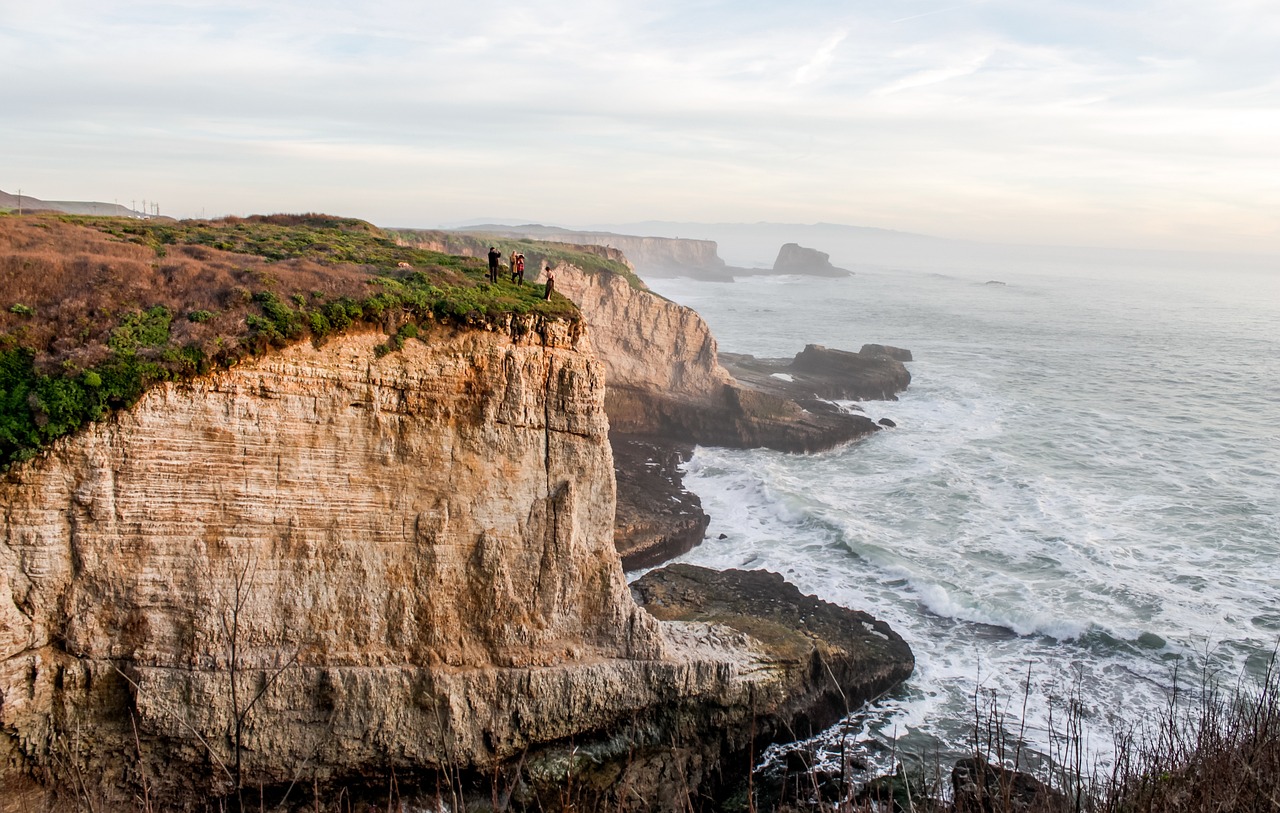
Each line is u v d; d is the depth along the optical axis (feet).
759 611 109.81
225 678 72.59
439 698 78.28
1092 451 192.85
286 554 75.00
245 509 73.41
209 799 73.46
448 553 80.38
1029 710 96.73
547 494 84.58
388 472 78.23
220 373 72.28
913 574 126.93
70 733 69.72
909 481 169.48
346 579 76.89
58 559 68.85
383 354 78.02
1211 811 43.24
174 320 75.31
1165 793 45.44
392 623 78.43
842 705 96.78
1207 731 55.93
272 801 74.90
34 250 83.30
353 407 76.95
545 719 82.64
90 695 70.38
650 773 85.05
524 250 264.52
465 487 81.05
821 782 85.30
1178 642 107.96
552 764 82.84
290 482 74.84
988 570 128.47
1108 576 125.70
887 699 99.60
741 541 142.31
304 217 159.53
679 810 67.87
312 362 75.61
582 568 85.61
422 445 79.41
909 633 113.29
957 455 188.75
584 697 83.71
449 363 80.12
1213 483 169.37
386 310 79.25
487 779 80.59
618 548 132.77
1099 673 104.01
